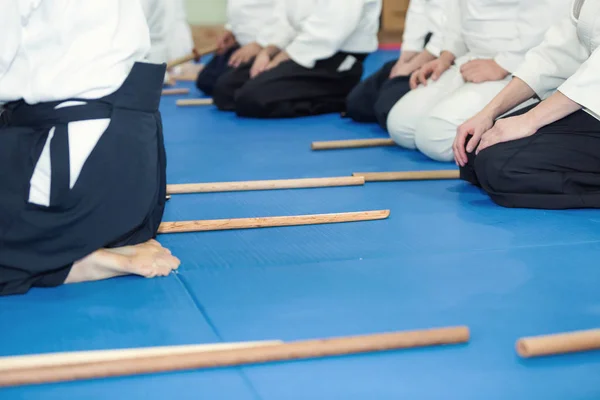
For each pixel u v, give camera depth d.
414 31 3.44
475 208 2.12
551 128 2.11
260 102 3.75
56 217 1.51
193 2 7.39
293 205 2.17
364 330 1.34
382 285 1.54
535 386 1.16
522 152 2.09
